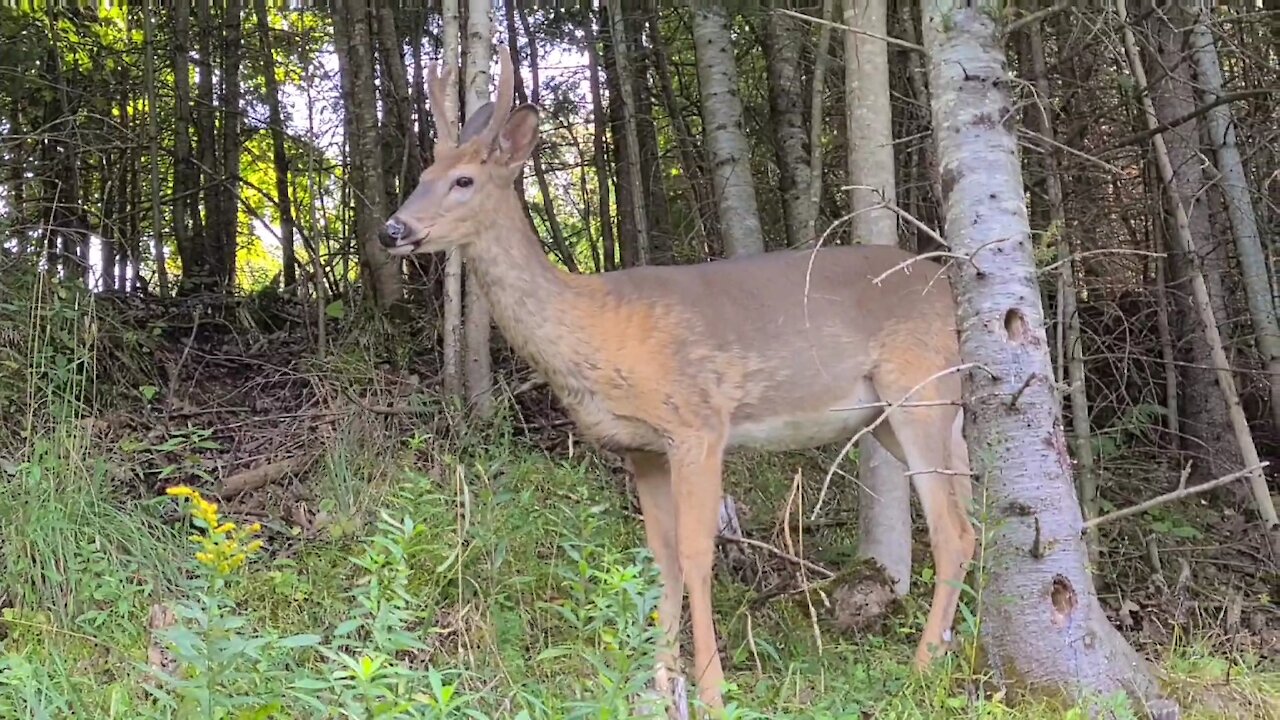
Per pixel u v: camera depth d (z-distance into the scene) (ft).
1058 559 11.52
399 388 21.62
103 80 31.12
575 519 15.78
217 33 32.60
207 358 23.54
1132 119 20.94
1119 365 22.48
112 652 12.40
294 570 14.70
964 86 11.66
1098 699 11.12
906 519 16.78
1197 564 18.03
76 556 13.92
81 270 25.45
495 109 14.23
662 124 34.22
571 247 35.14
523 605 14.10
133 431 19.51
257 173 37.17
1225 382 17.44
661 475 14.66
